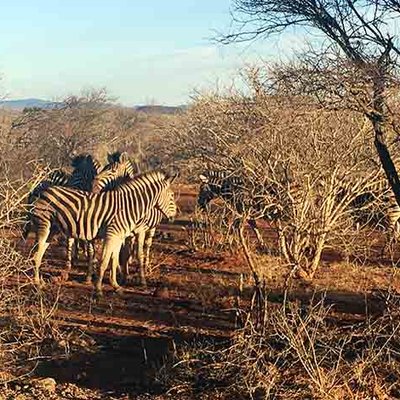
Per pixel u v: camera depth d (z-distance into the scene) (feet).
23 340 28.17
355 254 41.16
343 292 35.47
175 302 35.60
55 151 89.56
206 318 32.42
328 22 23.86
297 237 36.22
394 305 25.29
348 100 22.57
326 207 37.17
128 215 38.60
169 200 41.65
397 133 23.39
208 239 48.73
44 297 33.76
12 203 24.91
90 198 38.81
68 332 30.60
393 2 23.18
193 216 60.44
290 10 24.22
